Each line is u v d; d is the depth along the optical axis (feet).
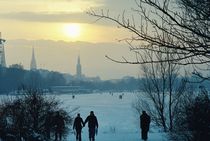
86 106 446.19
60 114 111.96
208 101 66.44
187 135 72.28
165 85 145.07
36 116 99.71
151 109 149.28
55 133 104.68
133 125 218.38
